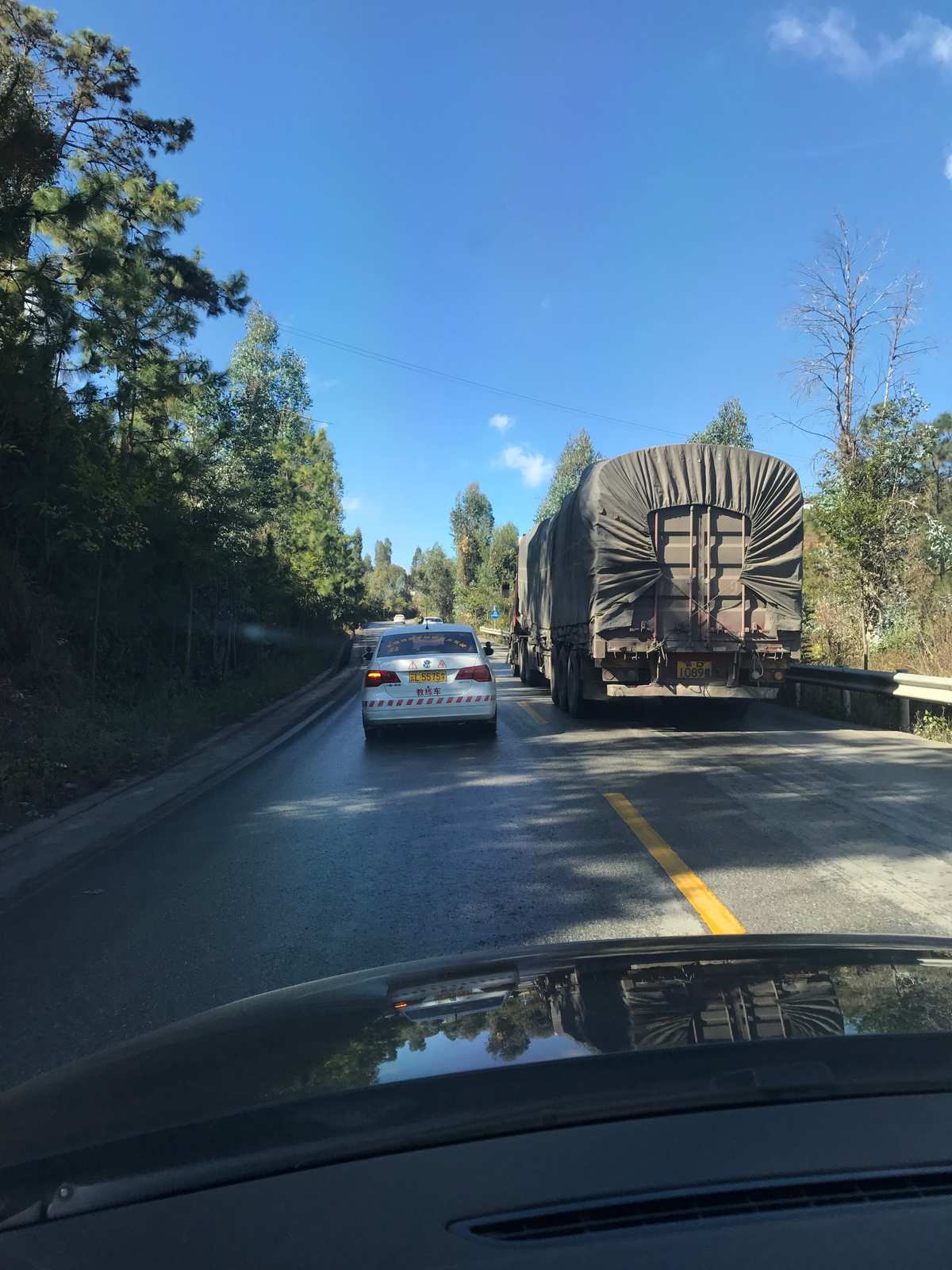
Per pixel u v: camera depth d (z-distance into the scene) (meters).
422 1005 2.35
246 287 17.31
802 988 2.35
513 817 7.47
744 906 5.07
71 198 10.88
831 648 18.02
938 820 7.08
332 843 6.76
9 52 13.41
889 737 11.88
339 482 41.00
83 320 11.55
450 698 11.91
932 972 2.53
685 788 8.45
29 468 11.92
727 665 12.14
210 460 17.03
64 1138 1.73
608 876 5.74
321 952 4.54
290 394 28.89
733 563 12.09
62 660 12.30
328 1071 1.89
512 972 2.67
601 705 14.41
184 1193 1.52
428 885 5.64
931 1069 1.81
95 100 15.72
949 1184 1.53
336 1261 1.36
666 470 11.98
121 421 13.30
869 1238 1.40
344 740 12.58
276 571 21.88
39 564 12.89
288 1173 1.55
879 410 18.05
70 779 9.15
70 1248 1.44
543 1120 1.65
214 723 14.34
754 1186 1.49
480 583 71.19
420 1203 1.46
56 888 5.76
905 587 17.70
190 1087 1.90
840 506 17.59
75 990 4.13
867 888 5.36
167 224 15.60
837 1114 1.67
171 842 6.91
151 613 14.77
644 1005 2.21
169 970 4.35
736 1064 1.81
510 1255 1.36
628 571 11.97
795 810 7.47
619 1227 1.41
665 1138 1.59
